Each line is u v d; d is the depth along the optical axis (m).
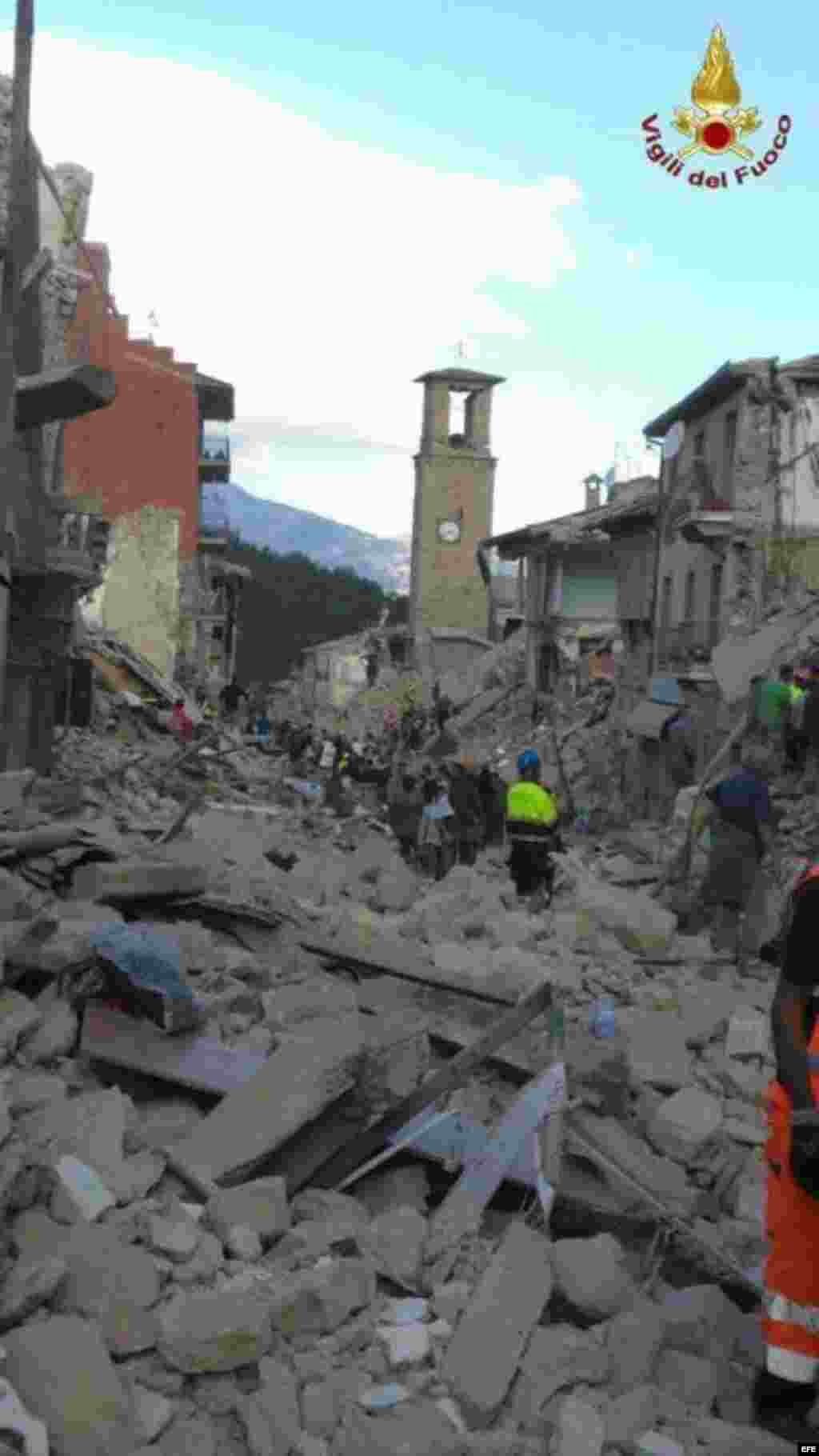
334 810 27.98
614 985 11.34
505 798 25.64
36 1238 5.21
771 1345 4.62
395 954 9.17
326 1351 5.12
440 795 20.94
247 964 8.52
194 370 55.59
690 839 19.45
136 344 55.09
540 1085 6.68
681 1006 10.91
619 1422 4.93
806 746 23.97
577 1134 6.61
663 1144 7.44
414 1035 7.42
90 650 40.66
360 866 16.61
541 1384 5.11
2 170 15.73
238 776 31.11
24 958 7.34
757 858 13.49
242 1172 6.04
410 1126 6.70
